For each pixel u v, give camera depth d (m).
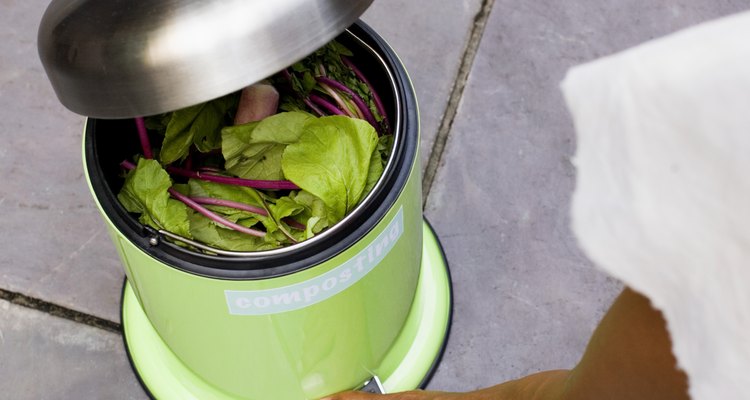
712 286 0.33
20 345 1.16
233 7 0.68
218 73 0.69
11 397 1.13
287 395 1.07
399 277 0.98
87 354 1.16
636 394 0.56
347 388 1.09
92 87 0.72
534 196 1.29
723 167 0.30
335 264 0.83
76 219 1.26
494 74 1.39
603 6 1.45
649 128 0.31
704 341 0.35
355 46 0.97
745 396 0.35
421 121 1.34
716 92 0.30
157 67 0.69
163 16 0.69
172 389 1.12
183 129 0.94
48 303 1.19
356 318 0.95
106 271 1.22
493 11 1.44
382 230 0.85
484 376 1.15
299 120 0.89
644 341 0.51
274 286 0.82
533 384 0.83
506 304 1.20
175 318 0.95
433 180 1.30
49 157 1.30
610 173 0.33
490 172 1.30
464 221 1.27
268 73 0.70
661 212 0.32
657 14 1.44
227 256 0.81
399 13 1.44
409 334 1.14
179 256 0.82
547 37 1.42
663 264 0.33
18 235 1.24
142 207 0.88
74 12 0.73
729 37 0.30
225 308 0.86
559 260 1.24
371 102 1.00
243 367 1.00
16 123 1.32
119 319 1.19
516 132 1.34
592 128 0.33
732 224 0.31
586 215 0.33
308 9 0.70
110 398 1.14
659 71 0.31
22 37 1.40
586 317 1.20
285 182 0.91
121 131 0.97
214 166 0.99
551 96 1.37
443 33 1.42
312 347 0.96
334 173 0.85
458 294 1.21
